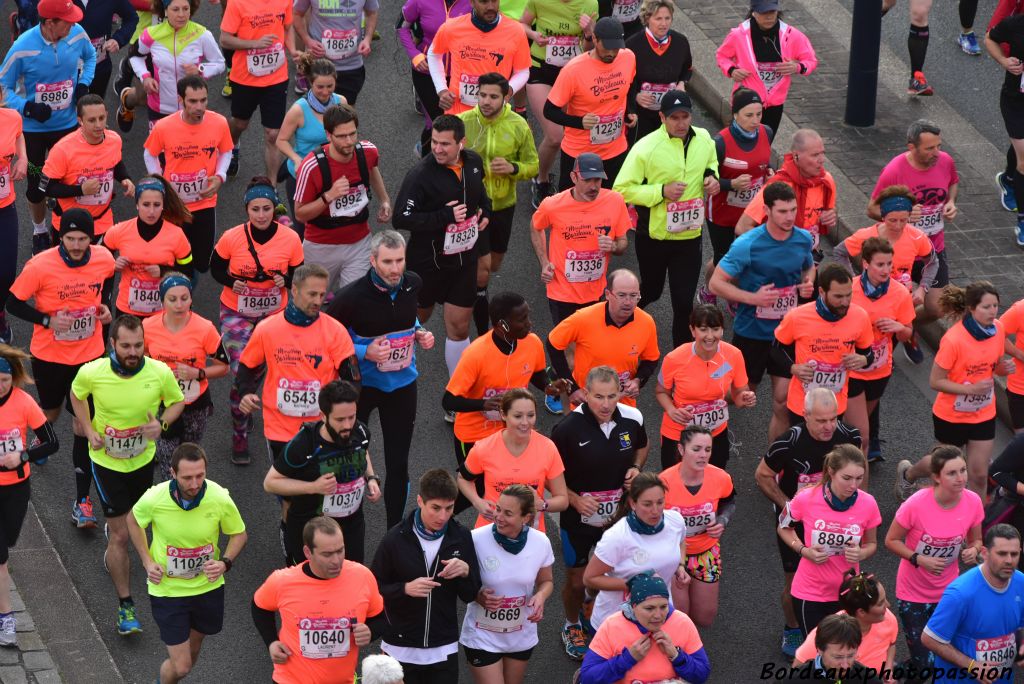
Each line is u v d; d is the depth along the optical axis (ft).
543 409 70.44
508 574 49.49
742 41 78.84
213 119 72.74
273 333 56.85
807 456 55.83
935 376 62.44
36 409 55.88
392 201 82.79
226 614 58.08
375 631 48.39
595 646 46.93
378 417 70.59
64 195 71.05
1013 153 81.25
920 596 55.01
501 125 71.51
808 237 64.90
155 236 65.62
